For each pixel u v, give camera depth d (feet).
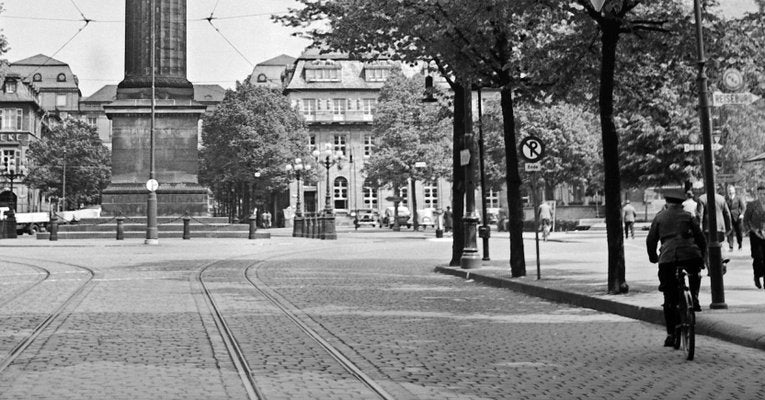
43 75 493.36
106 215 157.17
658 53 55.01
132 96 157.38
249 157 257.34
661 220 33.09
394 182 228.22
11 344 33.47
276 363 29.35
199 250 117.29
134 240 147.13
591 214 212.64
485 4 52.11
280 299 52.70
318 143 323.37
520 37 60.95
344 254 109.91
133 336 35.86
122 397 23.30
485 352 32.48
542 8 52.44
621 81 58.80
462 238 78.95
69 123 338.54
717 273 41.37
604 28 50.52
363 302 51.39
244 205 269.23
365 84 328.08
